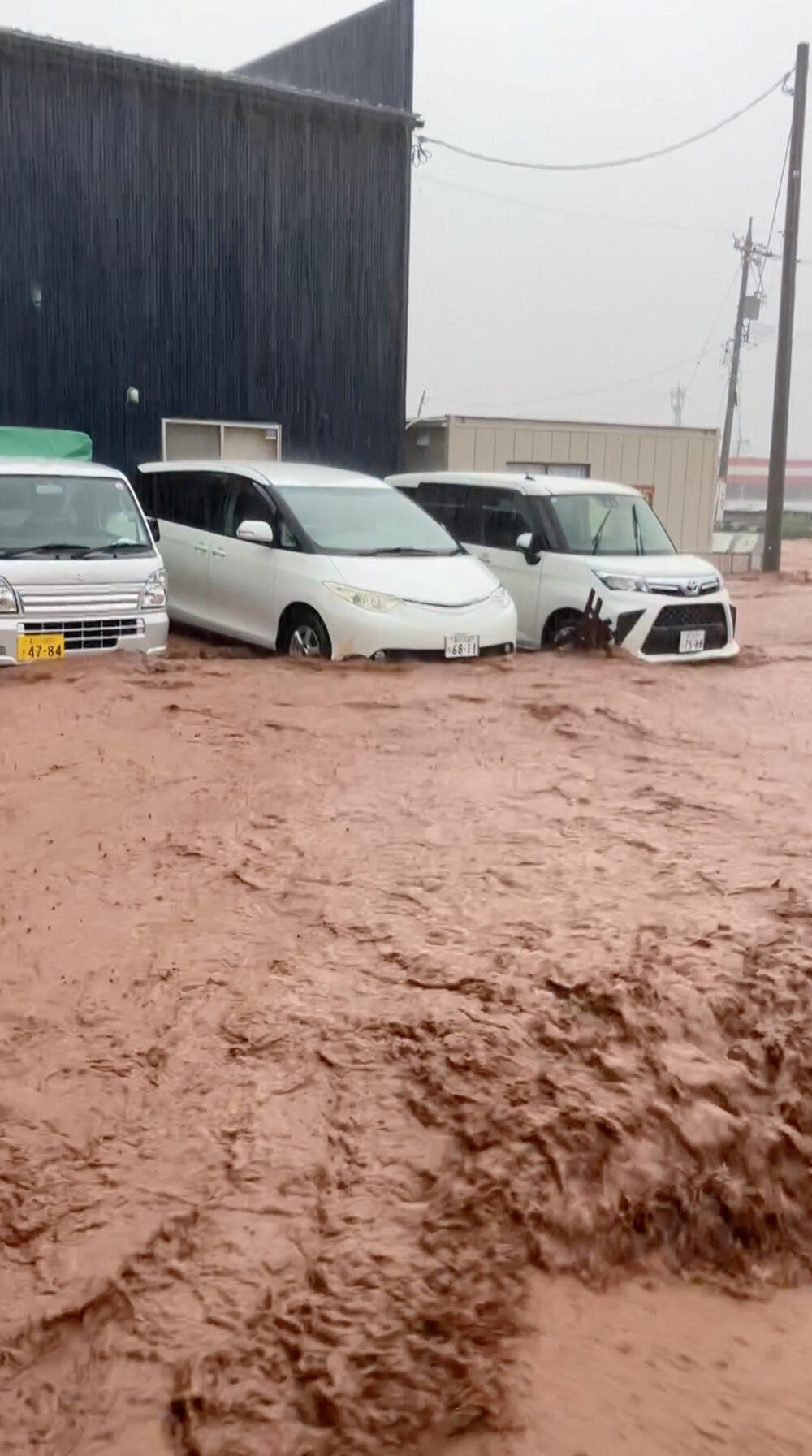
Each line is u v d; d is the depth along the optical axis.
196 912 4.72
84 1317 2.76
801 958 4.22
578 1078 3.57
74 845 5.47
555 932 4.47
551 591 11.34
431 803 6.14
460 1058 3.63
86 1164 3.24
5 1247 2.94
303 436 19.12
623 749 7.47
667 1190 3.24
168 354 17.80
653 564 11.23
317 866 5.21
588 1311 2.93
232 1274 2.89
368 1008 3.94
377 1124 3.40
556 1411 2.62
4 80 15.95
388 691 8.85
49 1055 3.71
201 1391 2.59
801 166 22.50
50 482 10.36
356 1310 2.81
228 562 10.97
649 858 5.33
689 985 4.01
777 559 23.06
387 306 19.55
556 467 20.73
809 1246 3.20
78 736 7.36
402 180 19.31
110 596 9.77
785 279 22.64
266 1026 3.84
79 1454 2.45
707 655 11.23
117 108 16.83
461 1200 3.14
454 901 4.80
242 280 18.23
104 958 4.32
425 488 12.88
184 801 6.12
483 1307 2.86
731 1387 2.73
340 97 18.45
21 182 16.30
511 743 7.50
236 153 17.86
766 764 7.17
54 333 16.88
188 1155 3.28
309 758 6.98
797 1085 3.59
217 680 9.06
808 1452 2.56
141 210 17.25
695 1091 3.53
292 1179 3.20
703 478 22.22
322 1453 2.49
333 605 9.84
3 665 9.38
